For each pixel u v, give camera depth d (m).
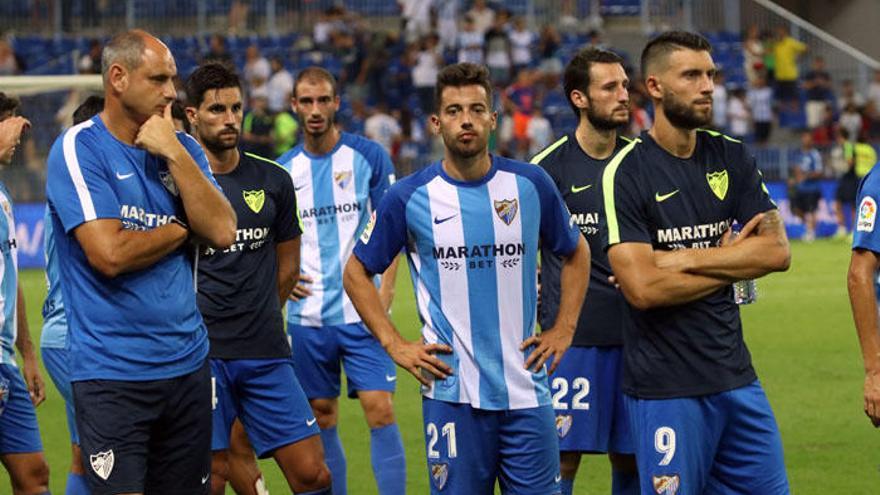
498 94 73.75
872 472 23.12
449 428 15.66
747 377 15.27
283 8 84.12
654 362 15.16
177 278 15.04
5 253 17.45
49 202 14.94
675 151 15.34
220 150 18.31
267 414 18.48
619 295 18.97
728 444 15.34
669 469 15.12
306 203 22.20
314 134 22.06
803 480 22.62
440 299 15.61
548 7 87.50
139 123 14.91
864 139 70.44
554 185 15.98
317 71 22.19
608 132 19.39
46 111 62.16
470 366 15.55
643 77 15.41
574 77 19.33
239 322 18.39
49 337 18.25
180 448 15.28
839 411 28.44
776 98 83.62
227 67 18.39
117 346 14.69
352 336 21.61
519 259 15.60
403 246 16.09
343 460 21.75
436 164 15.84
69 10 81.69
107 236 14.44
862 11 95.38
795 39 87.81
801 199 70.50
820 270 56.03
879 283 15.38
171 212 15.11
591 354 19.03
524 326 15.68
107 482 14.62
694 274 14.83
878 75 84.69
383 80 76.81
